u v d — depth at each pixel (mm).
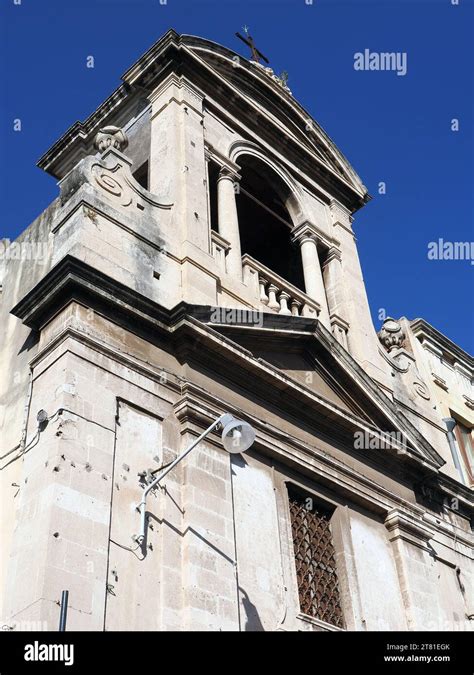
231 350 14641
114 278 14195
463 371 25500
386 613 15266
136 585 11383
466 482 22531
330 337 16953
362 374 17406
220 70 20906
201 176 17859
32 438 12180
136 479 12312
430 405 21766
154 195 16375
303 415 16062
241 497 13781
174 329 14164
